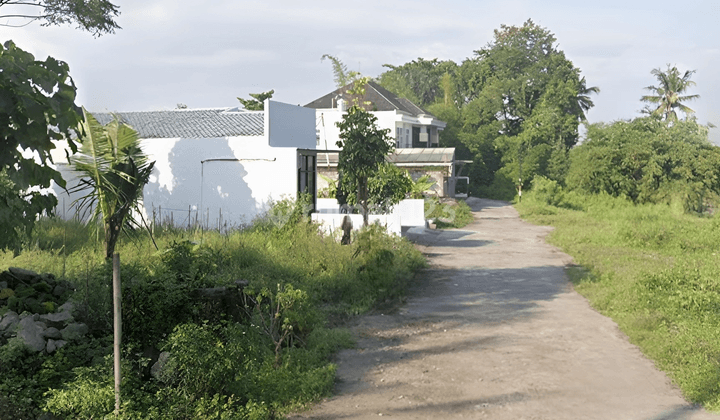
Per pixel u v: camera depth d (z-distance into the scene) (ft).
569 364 29.09
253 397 24.02
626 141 154.71
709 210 146.72
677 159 145.59
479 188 206.90
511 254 68.33
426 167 138.82
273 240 56.08
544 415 22.98
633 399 24.54
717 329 31.81
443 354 30.96
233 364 23.81
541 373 27.81
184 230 62.64
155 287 28.07
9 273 30.86
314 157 78.28
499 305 42.37
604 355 30.50
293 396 24.49
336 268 48.01
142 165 44.29
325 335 32.53
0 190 24.57
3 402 20.61
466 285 49.85
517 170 205.26
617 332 34.94
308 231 61.00
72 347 24.20
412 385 26.48
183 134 77.51
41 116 17.47
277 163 72.84
